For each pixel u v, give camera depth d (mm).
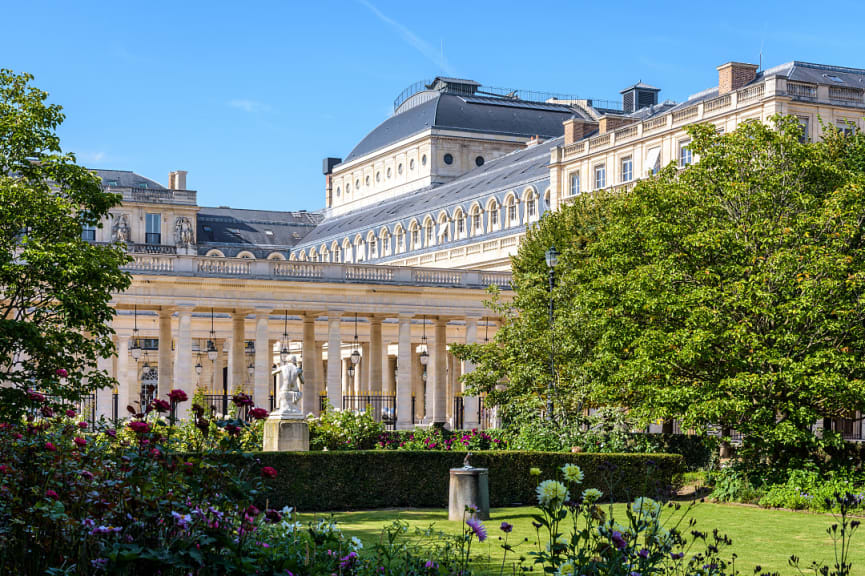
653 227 43062
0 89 40188
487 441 50125
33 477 17547
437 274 81812
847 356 39281
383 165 160375
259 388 75625
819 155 43656
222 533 13578
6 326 35406
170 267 73375
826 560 25750
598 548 13820
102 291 39812
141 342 112938
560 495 13938
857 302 39875
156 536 14297
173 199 144000
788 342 39750
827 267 39156
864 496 16625
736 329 39781
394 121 161875
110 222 140875
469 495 33719
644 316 44719
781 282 40312
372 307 79438
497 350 54938
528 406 48875
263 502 35781
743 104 77062
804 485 39250
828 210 40625
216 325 89625
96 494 15164
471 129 148750
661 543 14031
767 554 26797
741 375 39531
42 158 40250
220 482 15633
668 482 41281
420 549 20672
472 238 110875
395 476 38406
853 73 84125
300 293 77062
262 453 36500
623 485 40500
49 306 39781
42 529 15109
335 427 50812
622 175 89125
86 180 40500
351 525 31734
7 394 35750
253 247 155250
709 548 15062
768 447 41719
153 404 16422
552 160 96938
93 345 40156
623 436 46969
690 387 41375
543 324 52406
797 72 79750
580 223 69062
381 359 81812
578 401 48562
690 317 40500
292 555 15516
